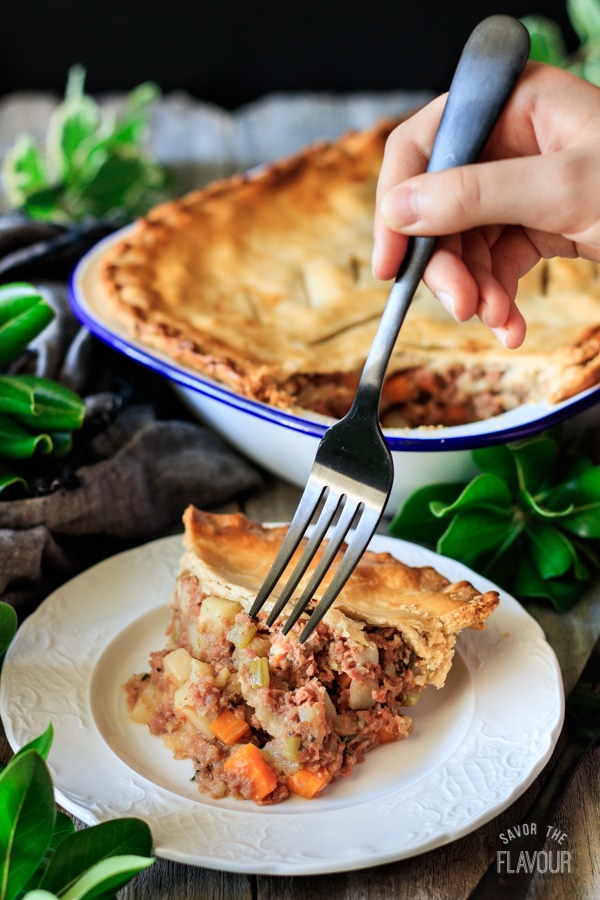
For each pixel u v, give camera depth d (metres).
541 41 1.18
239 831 0.53
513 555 0.69
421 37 1.56
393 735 0.58
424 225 0.55
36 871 0.50
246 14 1.52
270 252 0.88
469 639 0.62
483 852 0.54
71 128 1.07
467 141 0.56
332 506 0.57
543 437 0.72
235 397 0.71
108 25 1.49
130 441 0.73
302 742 0.56
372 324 0.81
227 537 0.63
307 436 0.70
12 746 0.56
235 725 0.57
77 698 0.59
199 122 1.33
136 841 0.49
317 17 1.53
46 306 0.67
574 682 0.64
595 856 0.54
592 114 0.57
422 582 0.62
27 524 0.68
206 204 0.90
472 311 0.58
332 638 0.58
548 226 0.55
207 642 0.59
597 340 0.75
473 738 0.57
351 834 0.52
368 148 1.01
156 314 0.77
